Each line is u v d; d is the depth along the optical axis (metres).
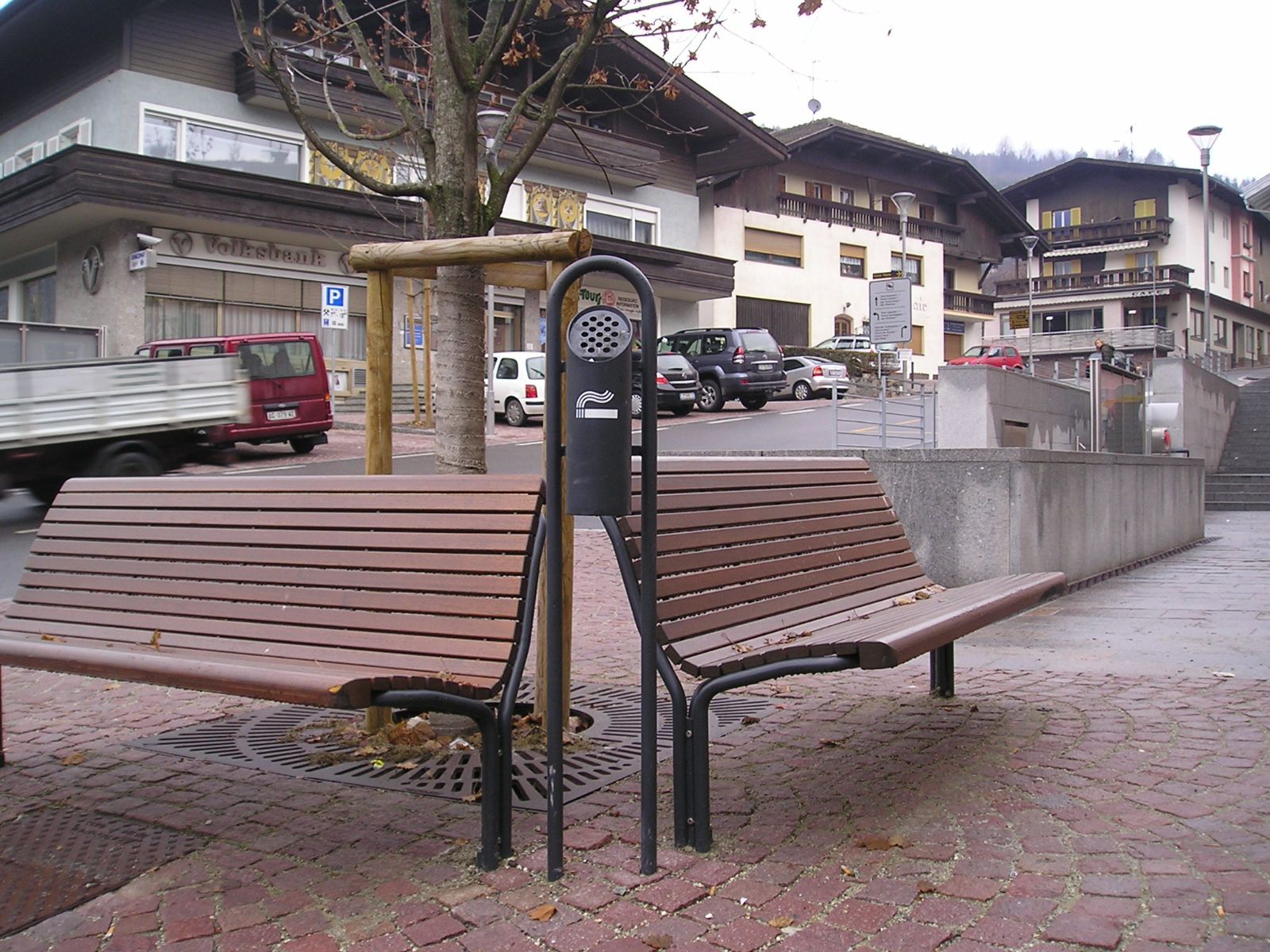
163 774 4.18
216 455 15.27
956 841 3.32
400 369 29.47
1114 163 73.62
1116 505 10.32
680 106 35.88
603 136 33.78
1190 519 13.16
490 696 3.21
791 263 48.53
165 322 25.84
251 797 3.88
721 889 3.02
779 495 4.38
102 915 2.96
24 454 13.64
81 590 4.51
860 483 5.16
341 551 3.85
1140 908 2.84
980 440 11.94
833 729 4.66
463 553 3.59
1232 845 3.25
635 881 3.09
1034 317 76.88
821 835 3.41
